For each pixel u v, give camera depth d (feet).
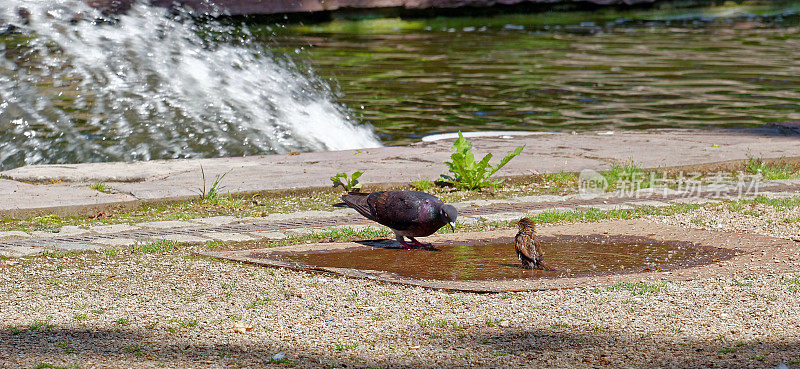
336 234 28.43
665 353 16.55
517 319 18.98
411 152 43.93
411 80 74.90
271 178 36.52
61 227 29.12
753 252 25.68
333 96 66.18
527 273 23.52
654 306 19.85
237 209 32.45
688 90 70.74
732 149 44.09
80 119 53.72
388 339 17.62
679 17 139.95
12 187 34.47
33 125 51.83
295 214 31.68
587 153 43.19
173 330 18.13
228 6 111.96
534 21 133.28
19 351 16.60
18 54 72.38
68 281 22.40
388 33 114.93
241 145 49.75
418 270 23.75
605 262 24.75
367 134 53.26
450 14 138.41
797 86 72.49
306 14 123.75
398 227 26.25
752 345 16.94
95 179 36.22
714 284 21.75
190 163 40.52
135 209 32.19
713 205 33.22
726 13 146.10
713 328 18.12
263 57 83.76
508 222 30.63
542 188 36.81
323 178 36.55
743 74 79.51
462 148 36.55
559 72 80.64
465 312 19.58
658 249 26.35
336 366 15.97
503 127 54.90
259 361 16.24
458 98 66.44
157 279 22.62
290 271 23.52
